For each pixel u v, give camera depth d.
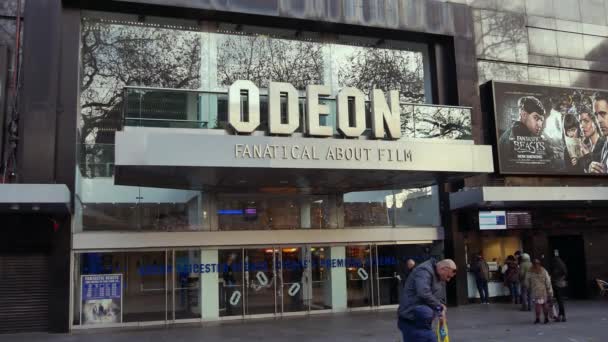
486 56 18.62
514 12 19.23
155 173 12.15
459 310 16.27
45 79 13.82
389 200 17.38
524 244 18.73
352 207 16.98
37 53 13.86
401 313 6.31
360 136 13.18
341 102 12.79
